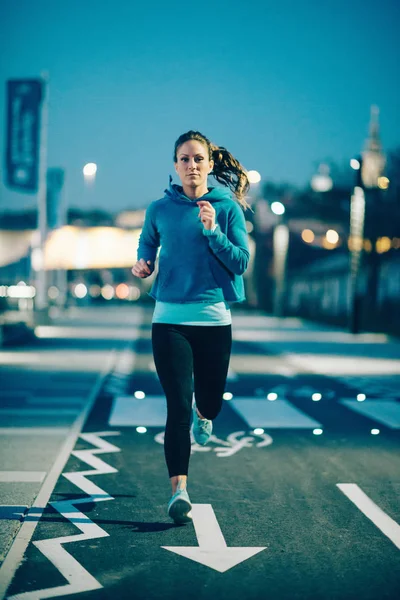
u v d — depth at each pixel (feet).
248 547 14.67
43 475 20.53
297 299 261.03
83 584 12.61
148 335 95.09
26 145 92.32
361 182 102.17
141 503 17.71
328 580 13.01
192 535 15.35
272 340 88.43
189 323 15.79
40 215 93.71
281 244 163.43
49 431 27.48
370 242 141.49
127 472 20.92
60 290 168.25
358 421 30.27
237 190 16.98
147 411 32.24
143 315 183.11
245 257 15.70
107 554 14.11
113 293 425.69
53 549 14.33
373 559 14.10
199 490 19.10
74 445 24.79
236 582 12.85
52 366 52.34
